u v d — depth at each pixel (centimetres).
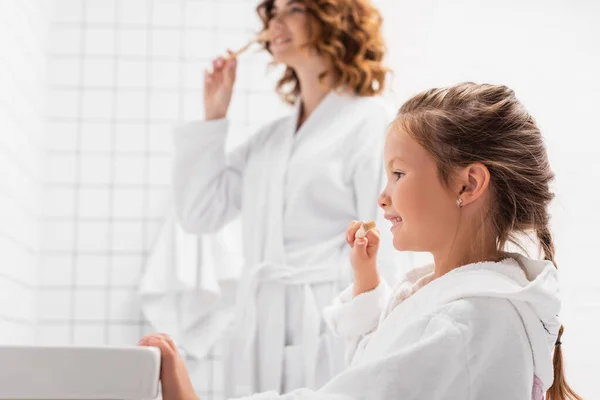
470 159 92
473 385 81
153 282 256
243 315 166
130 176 275
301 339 159
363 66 182
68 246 269
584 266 260
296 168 172
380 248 160
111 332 266
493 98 96
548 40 275
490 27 276
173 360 78
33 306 261
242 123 277
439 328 82
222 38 282
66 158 274
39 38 263
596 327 256
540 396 88
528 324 84
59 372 65
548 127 271
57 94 277
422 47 276
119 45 281
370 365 81
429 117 93
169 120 279
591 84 273
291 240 169
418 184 92
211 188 189
